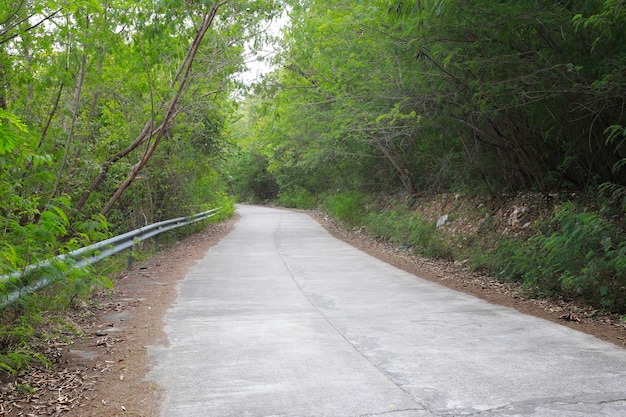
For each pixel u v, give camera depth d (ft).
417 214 66.39
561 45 32.71
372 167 85.51
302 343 21.24
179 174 67.97
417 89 41.19
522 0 30.53
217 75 43.45
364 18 38.42
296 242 65.00
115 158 40.29
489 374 17.24
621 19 26.84
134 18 36.17
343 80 51.31
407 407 14.62
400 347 20.53
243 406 14.93
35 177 27.32
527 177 49.42
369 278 37.88
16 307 20.12
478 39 33.99
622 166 38.55
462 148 55.67
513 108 39.11
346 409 14.56
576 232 29.35
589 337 21.84
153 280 37.47
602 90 31.63
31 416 14.73
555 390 15.71
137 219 63.26
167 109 42.34
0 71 31.81
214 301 29.94
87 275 23.15
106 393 16.29
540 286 31.22
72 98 39.06
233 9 40.68
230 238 70.69
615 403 14.67
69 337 22.56
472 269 41.52
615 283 27.58
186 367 18.53
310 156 81.66
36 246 20.98
